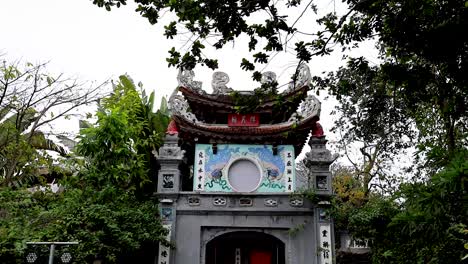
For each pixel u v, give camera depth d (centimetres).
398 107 1434
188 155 2006
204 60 876
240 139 1766
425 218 803
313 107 1723
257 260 1839
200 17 789
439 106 1238
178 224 1630
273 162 1745
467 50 936
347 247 1728
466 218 774
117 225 1269
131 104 1691
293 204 1647
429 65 1086
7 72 1524
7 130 1545
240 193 1653
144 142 1641
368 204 1634
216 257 1836
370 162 2181
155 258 1598
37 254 1009
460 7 877
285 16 808
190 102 1850
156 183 1936
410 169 1805
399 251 1172
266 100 1800
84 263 1125
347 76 1395
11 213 1222
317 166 1667
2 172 1593
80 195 1332
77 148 1415
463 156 815
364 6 861
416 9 852
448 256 824
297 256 1591
